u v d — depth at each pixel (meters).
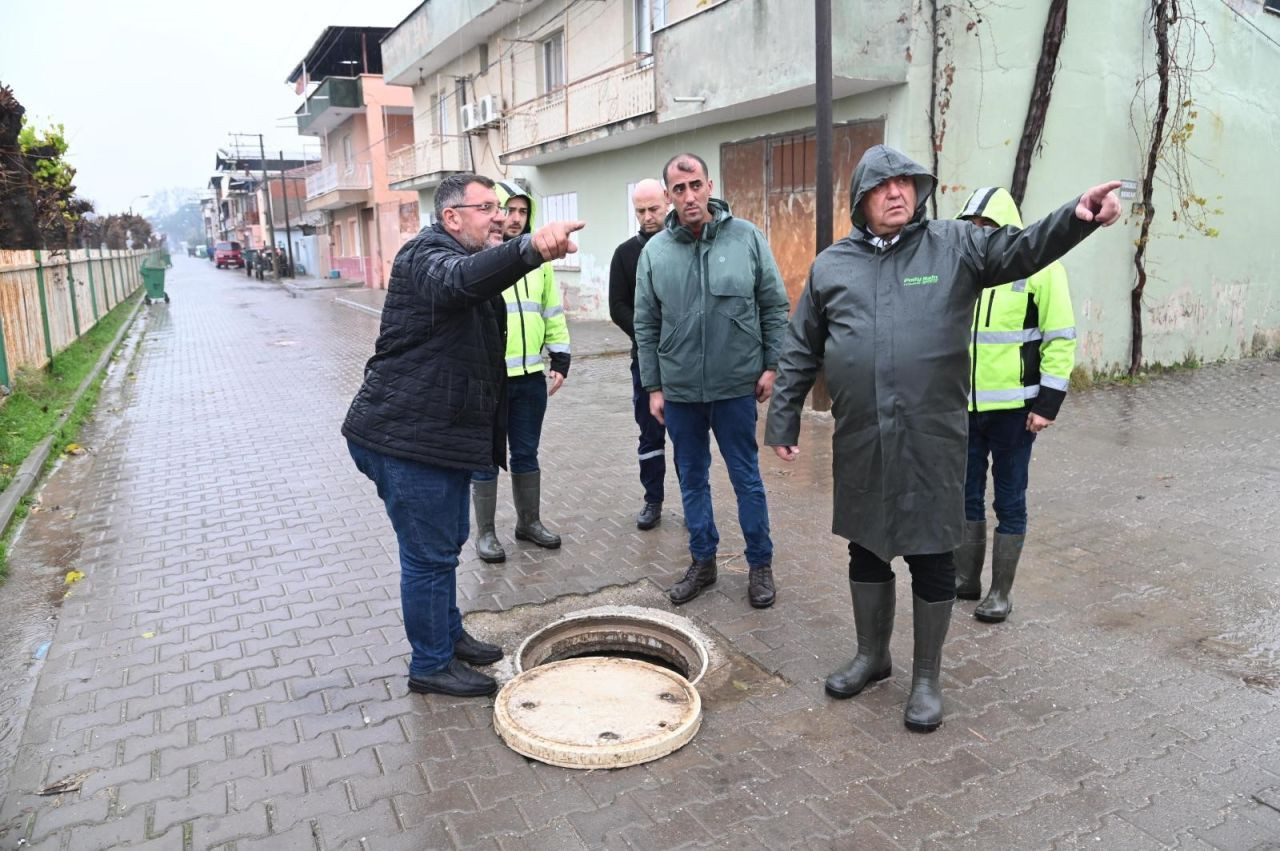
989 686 3.51
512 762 3.07
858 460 3.12
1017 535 3.99
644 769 3.01
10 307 10.36
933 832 2.66
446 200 3.31
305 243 48.59
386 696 3.54
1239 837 2.60
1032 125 9.20
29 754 3.17
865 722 3.28
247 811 2.82
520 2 17.11
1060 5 8.98
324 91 30.47
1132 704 3.36
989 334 3.84
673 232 4.17
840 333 3.10
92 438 8.61
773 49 9.28
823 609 4.27
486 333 3.39
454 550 3.50
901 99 9.03
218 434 8.62
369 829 2.72
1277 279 12.49
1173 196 10.55
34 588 4.82
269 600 4.52
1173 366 11.18
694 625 4.11
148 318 23.05
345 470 7.09
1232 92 11.02
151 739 3.25
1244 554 4.87
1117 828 2.66
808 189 10.50
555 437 8.11
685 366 4.14
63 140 14.75
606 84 13.50
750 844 2.62
